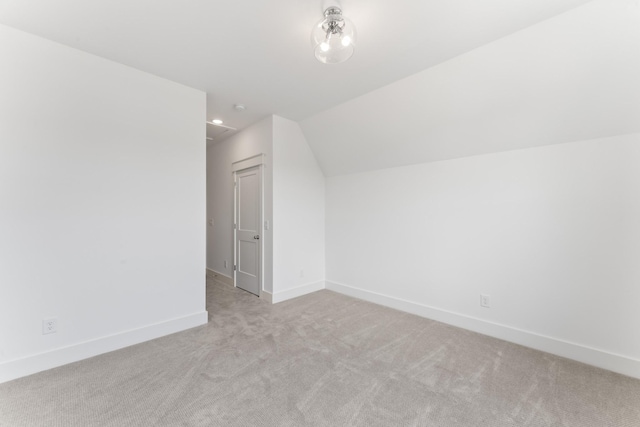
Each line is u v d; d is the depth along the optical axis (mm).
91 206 2174
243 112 3365
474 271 2697
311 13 1740
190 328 2701
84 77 2148
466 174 2748
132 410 1557
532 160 2350
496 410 1583
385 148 3232
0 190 1829
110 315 2258
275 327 2725
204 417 1511
